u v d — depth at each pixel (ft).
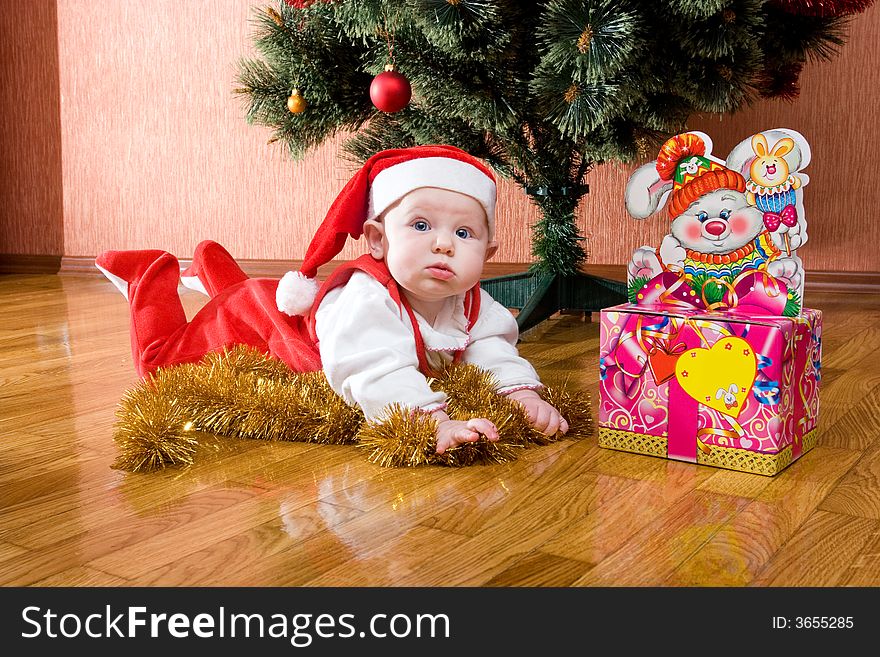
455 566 2.54
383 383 3.52
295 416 3.75
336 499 3.07
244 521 2.87
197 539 2.72
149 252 4.55
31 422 4.06
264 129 9.61
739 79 5.23
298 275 4.00
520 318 6.16
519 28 5.22
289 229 9.70
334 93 6.06
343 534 2.77
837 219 8.09
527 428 3.70
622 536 2.75
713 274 3.60
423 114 6.15
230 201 9.88
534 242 6.72
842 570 2.51
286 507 3.00
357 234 4.03
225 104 9.73
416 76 5.35
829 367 5.23
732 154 3.52
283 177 9.62
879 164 7.88
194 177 9.99
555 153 6.20
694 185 3.59
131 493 3.13
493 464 3.46
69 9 10.26
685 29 4.95
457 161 3.77
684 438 3.47
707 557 2.59
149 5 9.88
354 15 5.17
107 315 7.38
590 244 8.51
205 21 9.68
